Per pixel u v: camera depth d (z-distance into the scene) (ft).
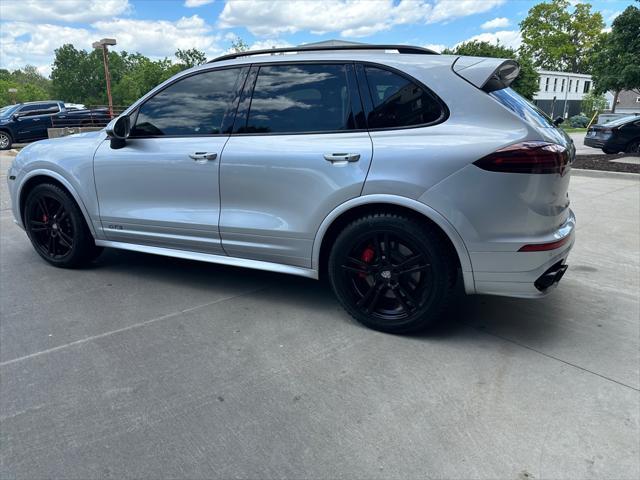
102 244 13.21
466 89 8.95
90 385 8.25
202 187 11.12
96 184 12.53
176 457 6.59
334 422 7.29
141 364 8.91
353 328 10.30
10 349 9.44
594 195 24.40
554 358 9.02
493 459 6.51
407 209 9.20
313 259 10.35
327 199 9.68
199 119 11.26
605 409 7.52
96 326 10.41
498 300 11.75
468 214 8.63
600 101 171.42
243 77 10.83
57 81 279.69
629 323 10.43
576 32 229.45
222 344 9.64
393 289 9.67
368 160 9.21
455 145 8.63
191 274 13.58
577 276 13.21
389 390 8.06
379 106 9.51
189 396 7.95
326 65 10.09
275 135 10.32
